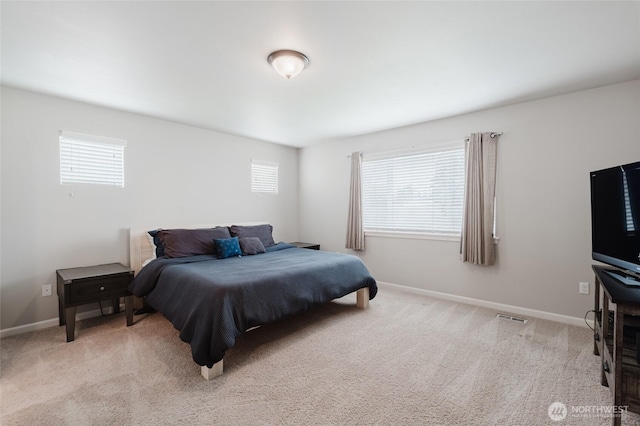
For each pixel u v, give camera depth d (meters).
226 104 3.21
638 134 2.62
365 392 1.88
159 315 3.21
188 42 2.01
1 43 2.00
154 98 3.03
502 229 3.32
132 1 1.60
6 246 2.73
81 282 2.62
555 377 2.02
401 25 1.84
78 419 1.63
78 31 1.88
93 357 2.30
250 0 1.60
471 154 3.43
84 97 2.99
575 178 2.90
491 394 1.85
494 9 1.69
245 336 2.70
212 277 2.41
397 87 2.79
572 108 2.91
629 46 2.08
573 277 2.93
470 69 2.43
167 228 3.71
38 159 2.88
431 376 2.05
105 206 3.29
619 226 1.98
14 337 2.66
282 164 5.25
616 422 1.50
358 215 4.53
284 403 1.77
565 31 1.91
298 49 2.12
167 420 1.62
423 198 3.99
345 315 3.22
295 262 3.14
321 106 3.29
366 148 4.53
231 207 4.50
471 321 3.03
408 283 4.12
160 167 3.73
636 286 1.73
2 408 1.71
